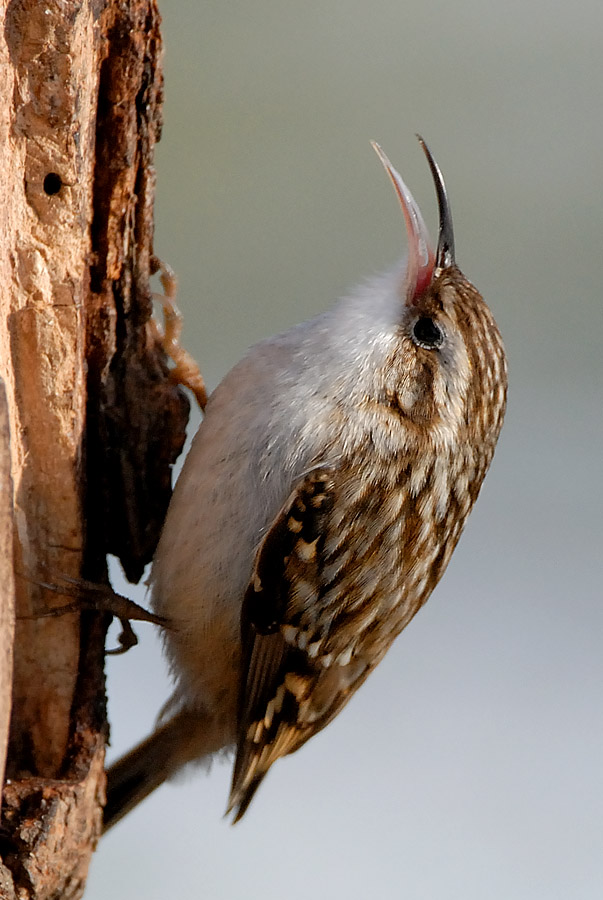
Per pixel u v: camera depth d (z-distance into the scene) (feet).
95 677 7.04
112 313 7.06
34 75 6.98
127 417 7.07
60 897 7.01
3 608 6.93
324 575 7.04
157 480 7.08
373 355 7.05
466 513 7.09
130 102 7.04
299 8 7.44
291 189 7.40
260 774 7.08
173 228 7.38
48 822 7.00
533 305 7.44
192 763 7.09
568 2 7.48
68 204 7.00
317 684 7.07
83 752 7.03
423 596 7.09
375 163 7.43
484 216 7.45
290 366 7.05
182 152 7.39
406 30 7.46
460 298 7.07
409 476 7.05
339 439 7.04
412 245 7.07
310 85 7.43
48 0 6.98
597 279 7.44
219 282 7.39
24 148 6.99
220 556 7.04
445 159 7.45
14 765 7.03
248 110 7.41
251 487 7.04
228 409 7.05
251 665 7.06
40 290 7.00
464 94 7.47
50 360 7.01
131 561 7.09
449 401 7.06
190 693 7.08
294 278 7.38
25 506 7.02
